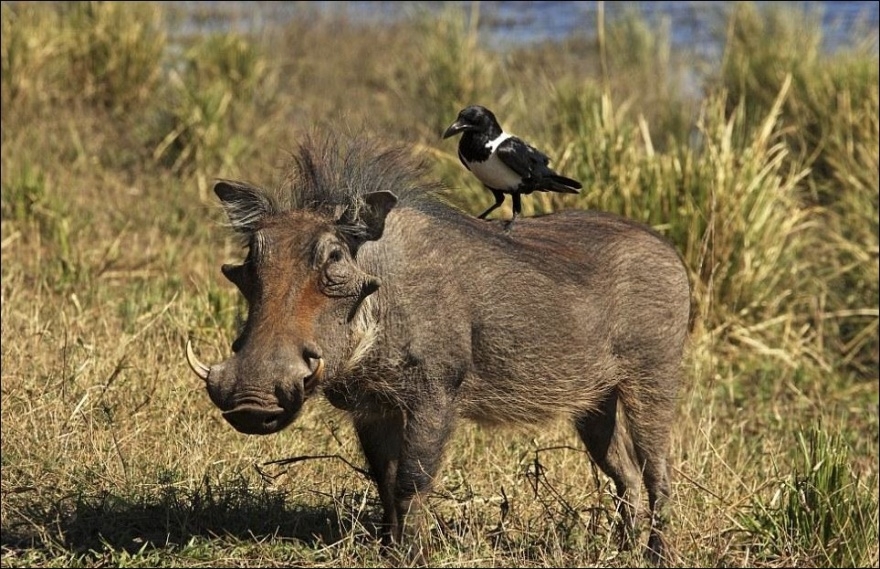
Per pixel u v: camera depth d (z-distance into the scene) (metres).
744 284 29.83
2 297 25.00
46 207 32.97
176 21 53.84
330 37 54.34
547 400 17.08
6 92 40.28
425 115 44.53
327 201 15.21
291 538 16.69
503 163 16.88
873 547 18.91
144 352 22.84
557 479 19.39
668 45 52.22
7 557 15.77
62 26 44.09
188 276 30.50
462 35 47.69
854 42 44.88
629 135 31.05
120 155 39.47
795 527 18.67
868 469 24.25
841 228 34.12
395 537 16.17
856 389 29.27
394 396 15.61
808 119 38.38
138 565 15.48
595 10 63.19
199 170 37.69
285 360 13.63
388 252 15.26
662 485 18.39
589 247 17.73
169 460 18.77
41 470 18.23
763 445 23.70
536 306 16.53
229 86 42.97
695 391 24.73
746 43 43.59
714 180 29.52
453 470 19.47
